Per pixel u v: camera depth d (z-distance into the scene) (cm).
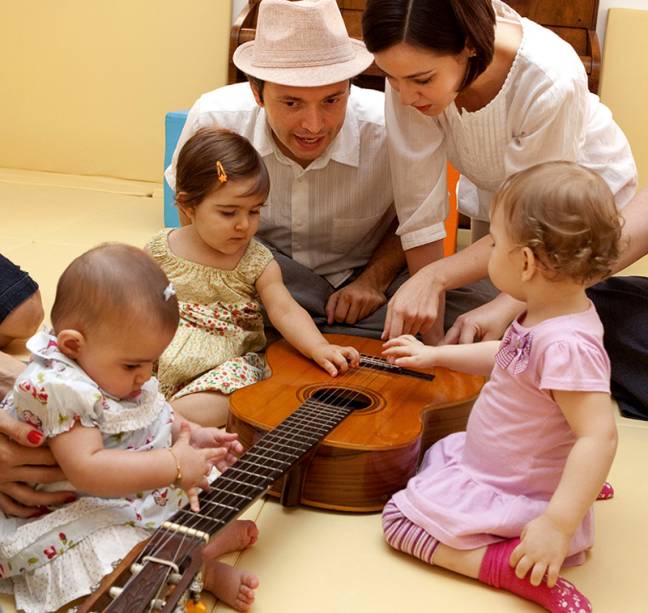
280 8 176
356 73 178
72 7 376
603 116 211
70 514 118
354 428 144
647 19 335
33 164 398
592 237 119
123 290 116
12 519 120
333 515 141
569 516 116
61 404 114
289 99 179
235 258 183
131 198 365
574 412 120
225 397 169
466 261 179
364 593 121
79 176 395
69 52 382
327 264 219
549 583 116
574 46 328
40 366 117
